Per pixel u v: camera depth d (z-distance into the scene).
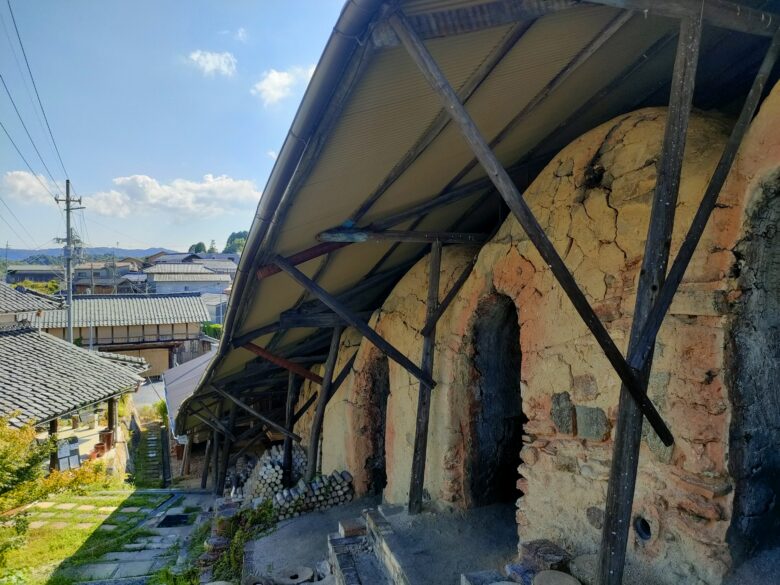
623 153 3.02
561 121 3.70
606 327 2.94
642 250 2.77
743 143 2.33
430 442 4.92
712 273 2.41
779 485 2.56
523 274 3.66
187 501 10.98
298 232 3.74
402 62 2.22
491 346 4.74
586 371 3.07
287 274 4.52
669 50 3.05
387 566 4.11
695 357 2.46
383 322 6.18
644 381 2.17
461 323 4.54
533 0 1.95
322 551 5.48
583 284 3.12
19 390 11.56
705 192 2.37
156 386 26.48
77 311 26.02
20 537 6.93
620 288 2.88
